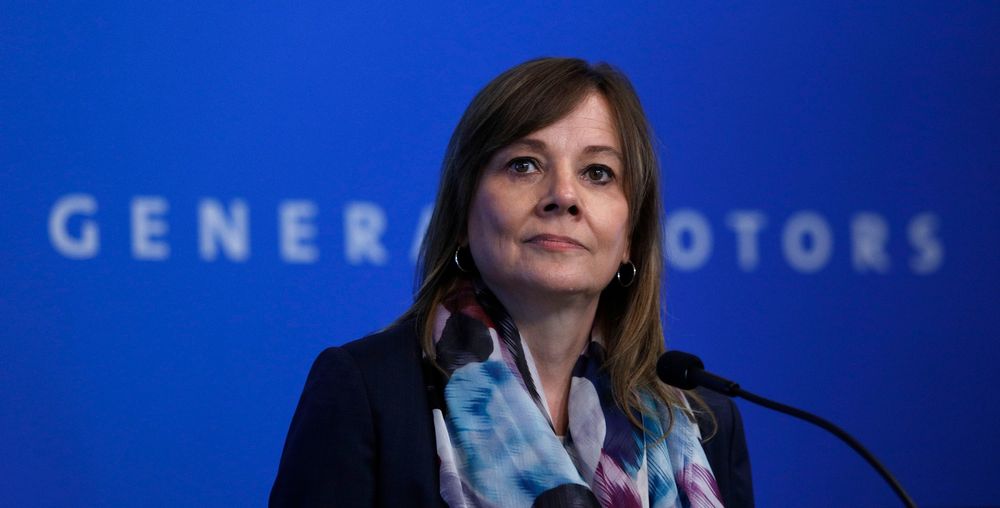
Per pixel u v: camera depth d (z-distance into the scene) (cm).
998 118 1091
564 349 576
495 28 1023
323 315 978
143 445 939
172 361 946
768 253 1061
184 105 951
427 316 570
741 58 1063
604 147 550
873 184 1080
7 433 913
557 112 543
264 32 971
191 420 949
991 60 1088
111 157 936
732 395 505
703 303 1044
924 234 1085
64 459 924
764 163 1062
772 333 1059
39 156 922
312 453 512
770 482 1059
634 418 582
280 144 972
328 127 984
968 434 1089
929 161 1089
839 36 1079
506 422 539
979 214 1089
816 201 1071
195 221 953
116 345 935
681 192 1043
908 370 1081
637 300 595
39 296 920
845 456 1073
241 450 959
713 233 1050
